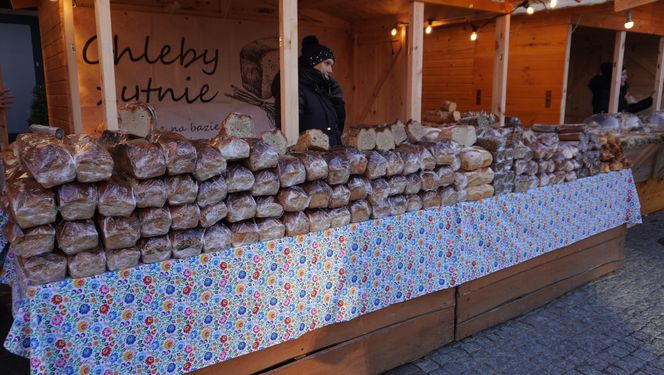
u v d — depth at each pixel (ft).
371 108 20.52
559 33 20.74
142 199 5.95
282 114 10.10
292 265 7.34
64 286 5.56
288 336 7.48
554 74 21.13
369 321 8.68
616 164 13.50
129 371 6.11
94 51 15.02
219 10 17.38
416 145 9.10
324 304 7.82
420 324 9.46
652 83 29.32
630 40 29.68
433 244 9.23
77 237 5.53
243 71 18.38
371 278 8.39
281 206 7.13
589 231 12.85
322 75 12.28
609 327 10.95
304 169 7.25
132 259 5.96
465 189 9.70
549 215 11.58
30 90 25.25
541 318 11.40
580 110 31.96
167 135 6.48
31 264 5.42
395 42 18.72
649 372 9.23
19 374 9.20
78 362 5.74
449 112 16.58
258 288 7.06
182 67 16.97
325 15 19.81
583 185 12.41
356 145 8.34
